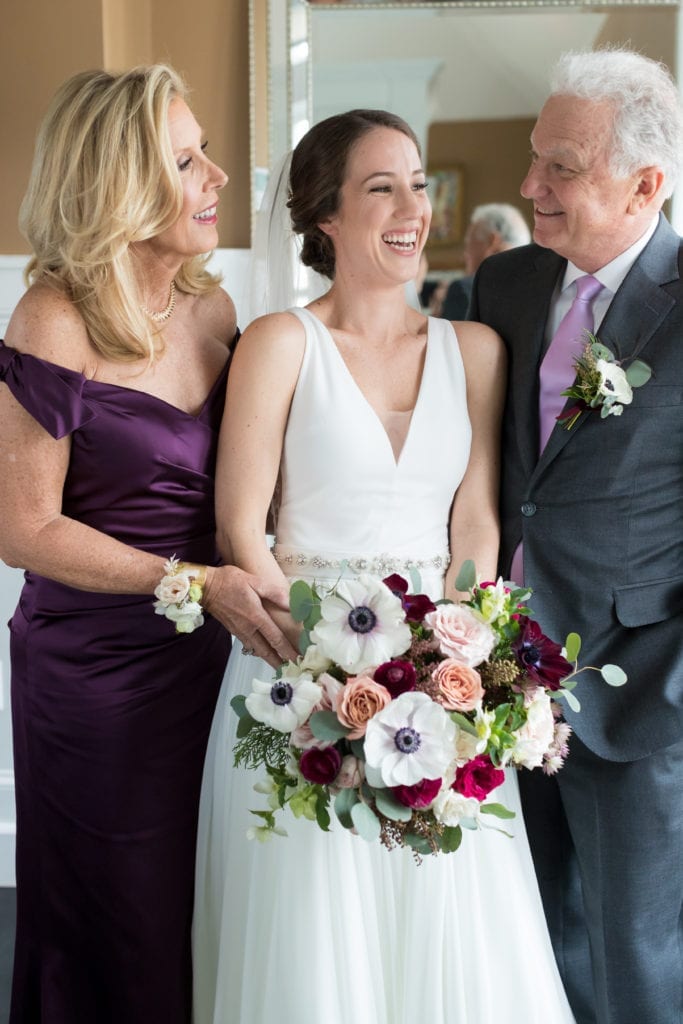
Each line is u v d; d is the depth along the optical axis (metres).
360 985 1.90
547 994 2.01
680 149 2.12
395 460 2.07
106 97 1.97
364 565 2.05
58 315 2.00
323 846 1.93
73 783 2.14
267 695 1.74
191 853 2.20
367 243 2.04
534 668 1.76
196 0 3.31
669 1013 2.21
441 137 3.34
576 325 2.20
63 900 2.17
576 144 2.07
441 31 3.29
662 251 2.16
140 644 2.13
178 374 2.15
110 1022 2.19
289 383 2.05
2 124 3.13
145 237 1.99
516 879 2.02
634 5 3.24
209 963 2.20
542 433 2.21
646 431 2.09
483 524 2.19
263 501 2.05
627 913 2.16
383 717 1.66
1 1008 2.59
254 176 3.34
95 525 2.10
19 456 1.99
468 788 1.68
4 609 3.34
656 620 2.13
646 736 2.09
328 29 3.31
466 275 3.38
